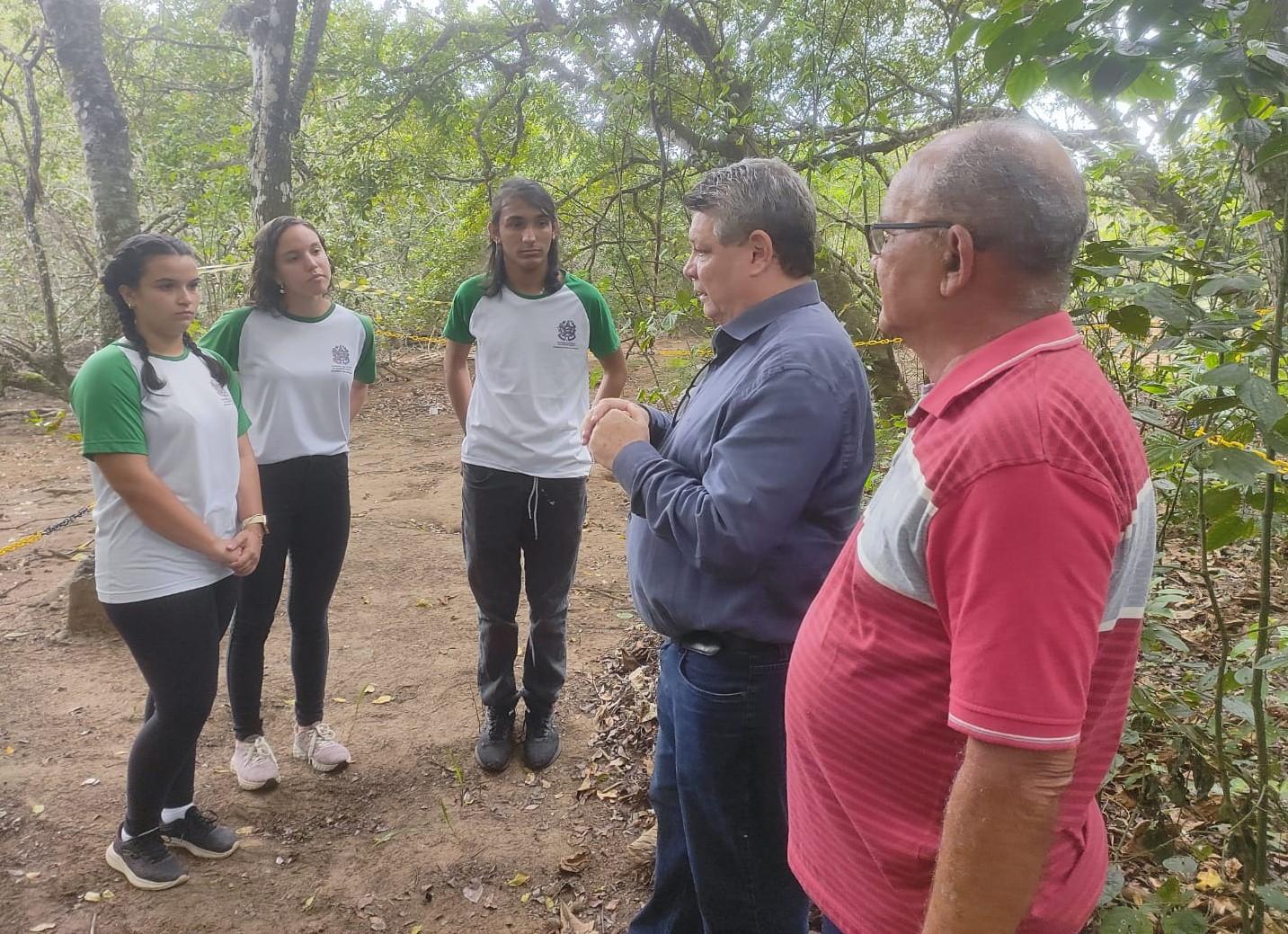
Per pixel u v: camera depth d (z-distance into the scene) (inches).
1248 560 140.2
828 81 206.8
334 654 153.6
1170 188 195.8
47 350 399.9
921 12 235.1
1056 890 44.6
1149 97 64.2
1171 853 73.8
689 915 81.0
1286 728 82.5
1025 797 36.9
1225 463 56.1
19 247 404.5
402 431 344.5
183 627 89.4
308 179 309.9
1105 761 44.8
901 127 236.7
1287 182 87.5
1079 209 41.5
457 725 130.0
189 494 89.8
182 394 89.3
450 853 103.2
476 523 114.0
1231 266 65.4
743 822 70.1
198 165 354.3
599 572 189.0
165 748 92.4
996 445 37.7
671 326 151.5
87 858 101.2
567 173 286.8
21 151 376.2
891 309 45.8
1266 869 68.2
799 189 67.6
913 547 41.9
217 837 101.6
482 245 380.8
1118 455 38.9
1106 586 37.6
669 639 75.5
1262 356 83.4
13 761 120.7
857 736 46.6
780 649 66.7
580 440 115.6
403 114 303.1
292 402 107.7
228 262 336.5
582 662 148.0
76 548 207.3
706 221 68.2
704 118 212.1
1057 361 40.0
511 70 284.8
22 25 365.1
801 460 60.3
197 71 380.8
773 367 61.9
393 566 194.7
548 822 108.9
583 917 93.8
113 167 164.9
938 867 39.6
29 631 160.4
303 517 111.2
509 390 111.4
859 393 65.0
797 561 64.7
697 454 66.9
